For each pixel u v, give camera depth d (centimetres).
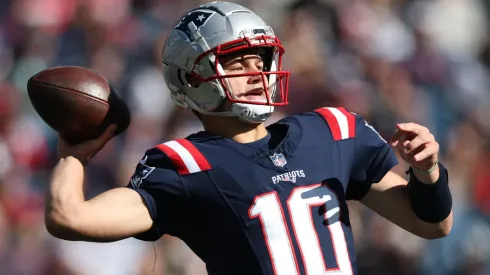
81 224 1183
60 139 1303
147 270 2625
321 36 3544
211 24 1323
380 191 1373
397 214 1370
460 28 4047
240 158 1284
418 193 1338
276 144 1318
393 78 3484
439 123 3503
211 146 1293
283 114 3008
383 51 3694
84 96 1287
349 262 1278
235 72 1323
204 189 1261
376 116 3288
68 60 3597
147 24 3703
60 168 1242
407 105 3425
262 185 1268
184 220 1273
